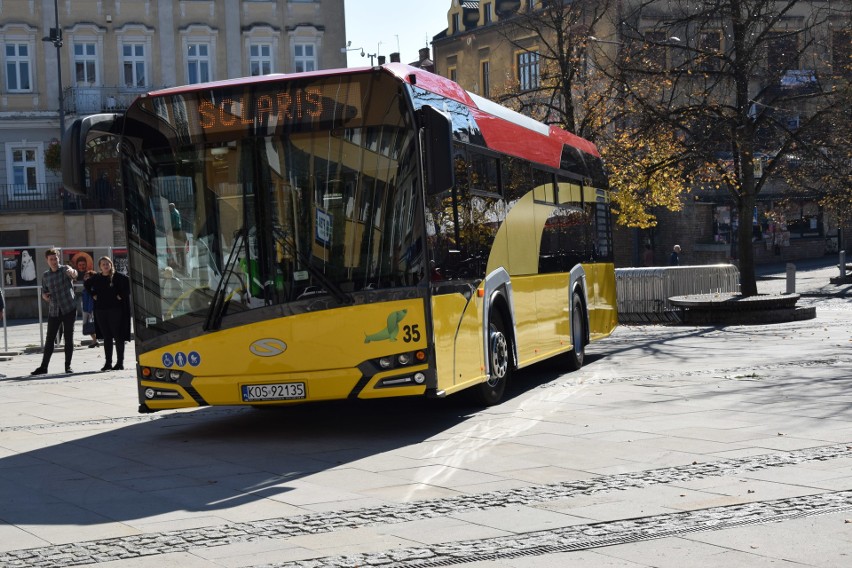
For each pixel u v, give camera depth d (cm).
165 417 1367
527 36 6362
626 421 1149
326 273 1098
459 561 632
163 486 911
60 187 5216
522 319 1427
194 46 5466
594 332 1852
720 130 2870
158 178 1141
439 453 1011
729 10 2905
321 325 1095
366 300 1091
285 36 5553
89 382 1831
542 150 1595
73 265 2791
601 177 1989
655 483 834
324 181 1104
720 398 1305
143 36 5400
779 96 3011
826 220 6222
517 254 1425
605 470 892
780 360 1745
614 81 3172
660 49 3128
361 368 1091
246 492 870
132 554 679
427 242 1097
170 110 1136
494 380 1320
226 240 1118
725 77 2997
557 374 1661
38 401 1570
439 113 1049
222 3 5478
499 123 1409
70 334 2036
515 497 802
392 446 1067
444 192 1160
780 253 6078
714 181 3234
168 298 1135
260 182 1112
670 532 683
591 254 1862
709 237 5841
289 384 1101
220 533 727
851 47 3231
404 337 1089
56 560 669
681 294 2905
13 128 5250
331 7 5609
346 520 751
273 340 1102
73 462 1048
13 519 796
